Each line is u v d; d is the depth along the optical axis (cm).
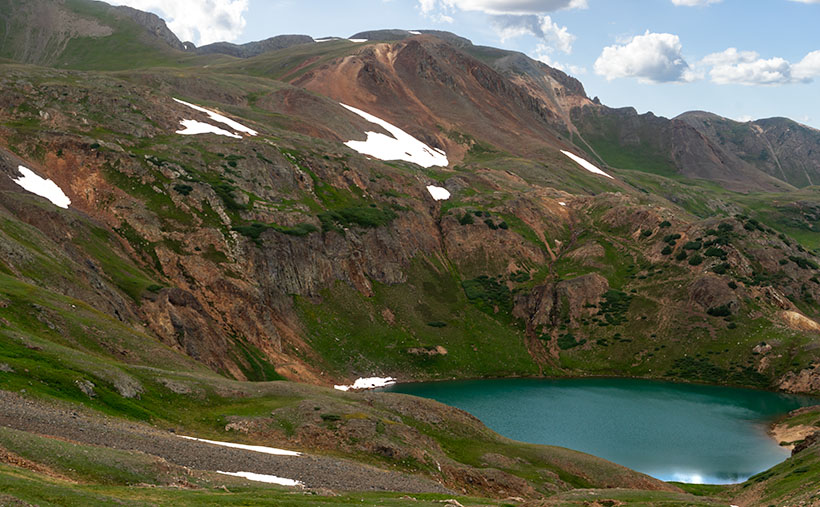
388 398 8150
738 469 8956
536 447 7812
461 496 5047
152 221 13475
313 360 13350
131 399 5997
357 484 4881
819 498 4369
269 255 14312
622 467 7331
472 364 14888
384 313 15688
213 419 6322
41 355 5788
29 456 3441
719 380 14388
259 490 3944
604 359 15488
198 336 11144
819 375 13550
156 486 3572
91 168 14188
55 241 10788
